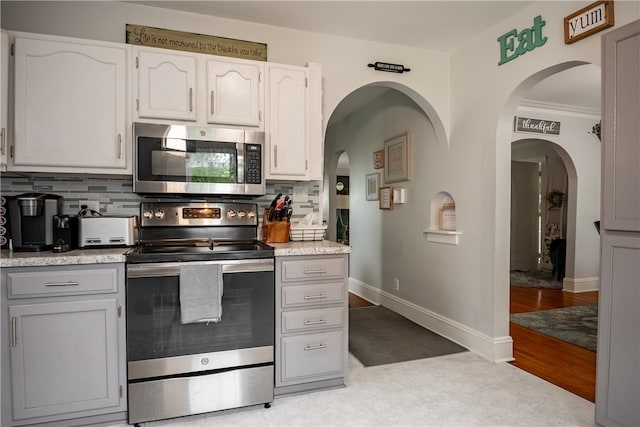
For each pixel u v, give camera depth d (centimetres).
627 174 172
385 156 421
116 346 187
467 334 299
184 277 191
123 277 188
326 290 222
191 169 221
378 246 443
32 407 177
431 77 314
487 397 221
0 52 191
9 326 173
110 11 238
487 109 279
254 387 207
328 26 271
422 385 235
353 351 292
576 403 214
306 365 220
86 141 209
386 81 300
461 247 307
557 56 226
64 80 204
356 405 211
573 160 506
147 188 214
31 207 194
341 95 287
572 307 433
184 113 224
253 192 234
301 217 284
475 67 290
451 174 317
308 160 254
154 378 192
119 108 213
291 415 201
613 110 178
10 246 199
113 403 188
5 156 195
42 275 176
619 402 177
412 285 377
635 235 170
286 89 247
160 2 240
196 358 197
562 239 608
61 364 180
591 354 289
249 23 265
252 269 205
